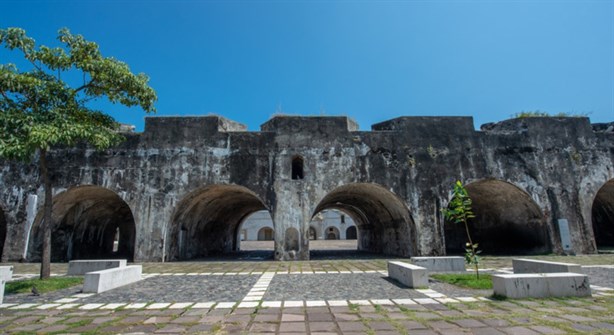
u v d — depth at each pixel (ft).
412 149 49.21
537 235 50.83
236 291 23.13
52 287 24.39
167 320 16.17
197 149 47.93
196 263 42.55
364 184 48.37
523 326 14.76
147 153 47.67
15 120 23.80
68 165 47.19
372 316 16.57
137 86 29.55
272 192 46.85
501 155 49.70
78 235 55.67
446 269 32.27
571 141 51.16
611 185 54.75
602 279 26.25
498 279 20.68
